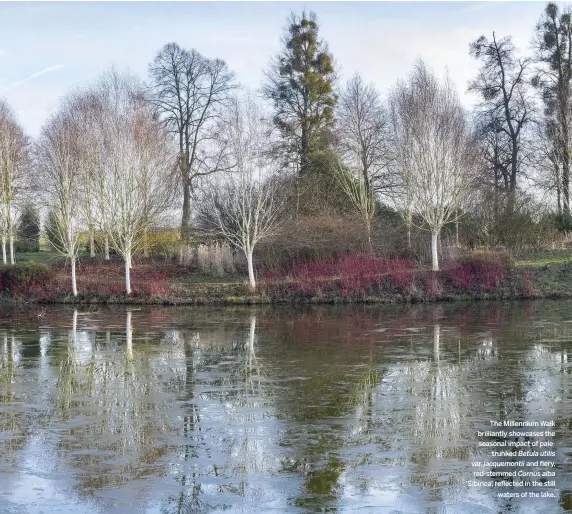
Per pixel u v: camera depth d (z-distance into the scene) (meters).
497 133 49.12
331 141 45.78
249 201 36.25
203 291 35.03
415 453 10.72
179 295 34.88
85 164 38.16
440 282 34.84
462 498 9.18
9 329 24.81
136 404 13.62
